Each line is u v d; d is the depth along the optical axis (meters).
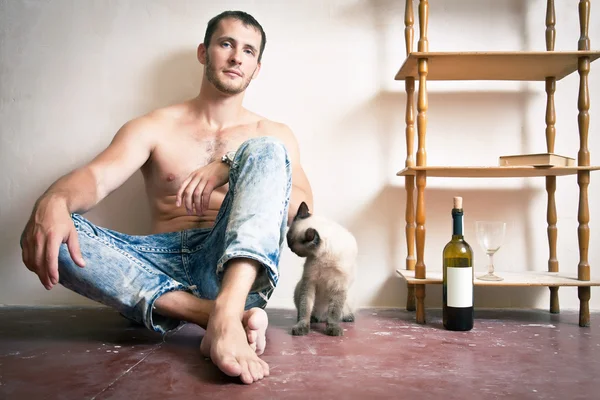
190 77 2.15
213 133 1.82
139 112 2.16
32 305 2.12
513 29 2.11
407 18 2.02
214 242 1.48
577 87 2.08
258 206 1.23
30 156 2.15
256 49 1.84
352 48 2.13
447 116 2.11
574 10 2.09
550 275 1.88
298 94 2.13
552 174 1.94
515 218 2.09
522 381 1.05
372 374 1.10
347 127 2.12
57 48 2.16
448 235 2.09
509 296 2.07
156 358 1.22
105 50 2.16
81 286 1.30
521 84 2.10
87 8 2.16
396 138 2.12
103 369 1.12
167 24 2.16
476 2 2.12
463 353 1.30
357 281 2.10
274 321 1.76
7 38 2.17
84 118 2.15
